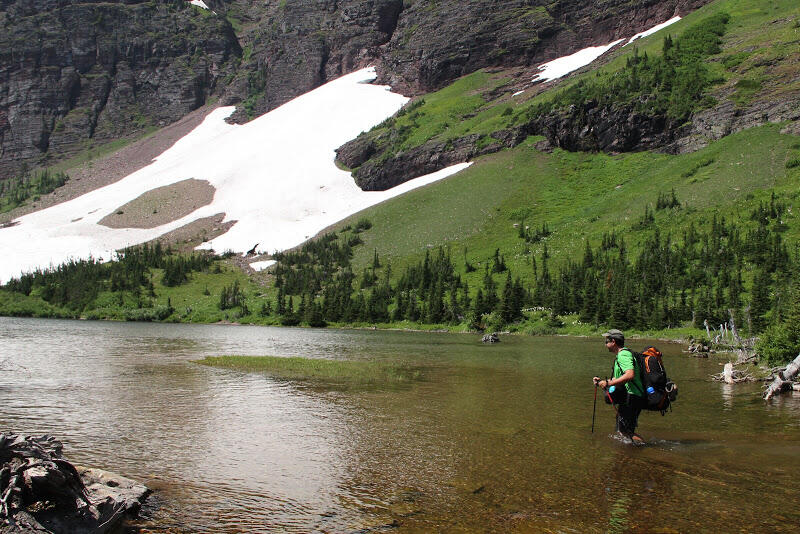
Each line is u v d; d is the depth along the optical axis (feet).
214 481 30.76
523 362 104.68
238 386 68.64
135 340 162.30
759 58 458.50
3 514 21.93
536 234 380.37
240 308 363.76
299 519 25.16
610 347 42.14
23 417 48.06
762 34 498.69
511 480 30.76
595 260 314.14
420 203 488.85
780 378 61.62
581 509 26.22
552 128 514.27
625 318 232.32
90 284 390.63
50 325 256.93
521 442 39.68
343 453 36.76
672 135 452.76
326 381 74.18
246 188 636.48
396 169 590.14
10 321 291.17
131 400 57.72
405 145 610.65
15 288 411.34
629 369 39.55
